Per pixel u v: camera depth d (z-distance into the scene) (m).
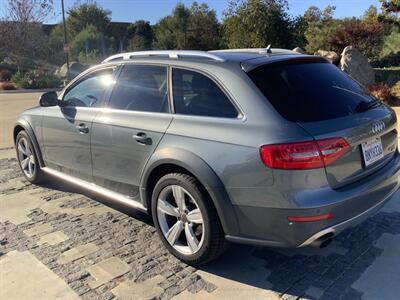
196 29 50.16
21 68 31.42
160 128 3.49
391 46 23.11
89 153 4.29
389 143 3.54
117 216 4.52
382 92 12.23
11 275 3.40
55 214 4.61
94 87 4.38
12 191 5.38
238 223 3.08
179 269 3.45
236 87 3.12
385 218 4.24
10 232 4.17
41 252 3.75
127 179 3.90
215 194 3.09
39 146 5.18
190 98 3.41
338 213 2.88
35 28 30.80
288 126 2.84
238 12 22.44
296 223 2.83
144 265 3.51
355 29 21.58
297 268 3.42
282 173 2.79
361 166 3.12
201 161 3.14
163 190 3.52
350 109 3.17
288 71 3.25
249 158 2.90
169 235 3.57
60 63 35.72
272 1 22.08
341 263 3.47
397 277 3.25
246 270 3.41
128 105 3.92
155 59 3.81
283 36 22.52
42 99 4.75
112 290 3.18
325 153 2.82
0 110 14.23
